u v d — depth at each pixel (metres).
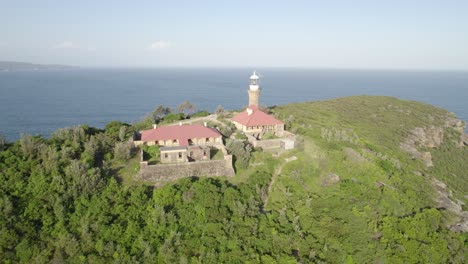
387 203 61.91
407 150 103.06
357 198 62.72
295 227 54.38
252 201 58.09
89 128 78.25
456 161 114.62
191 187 58.41
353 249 50.94
